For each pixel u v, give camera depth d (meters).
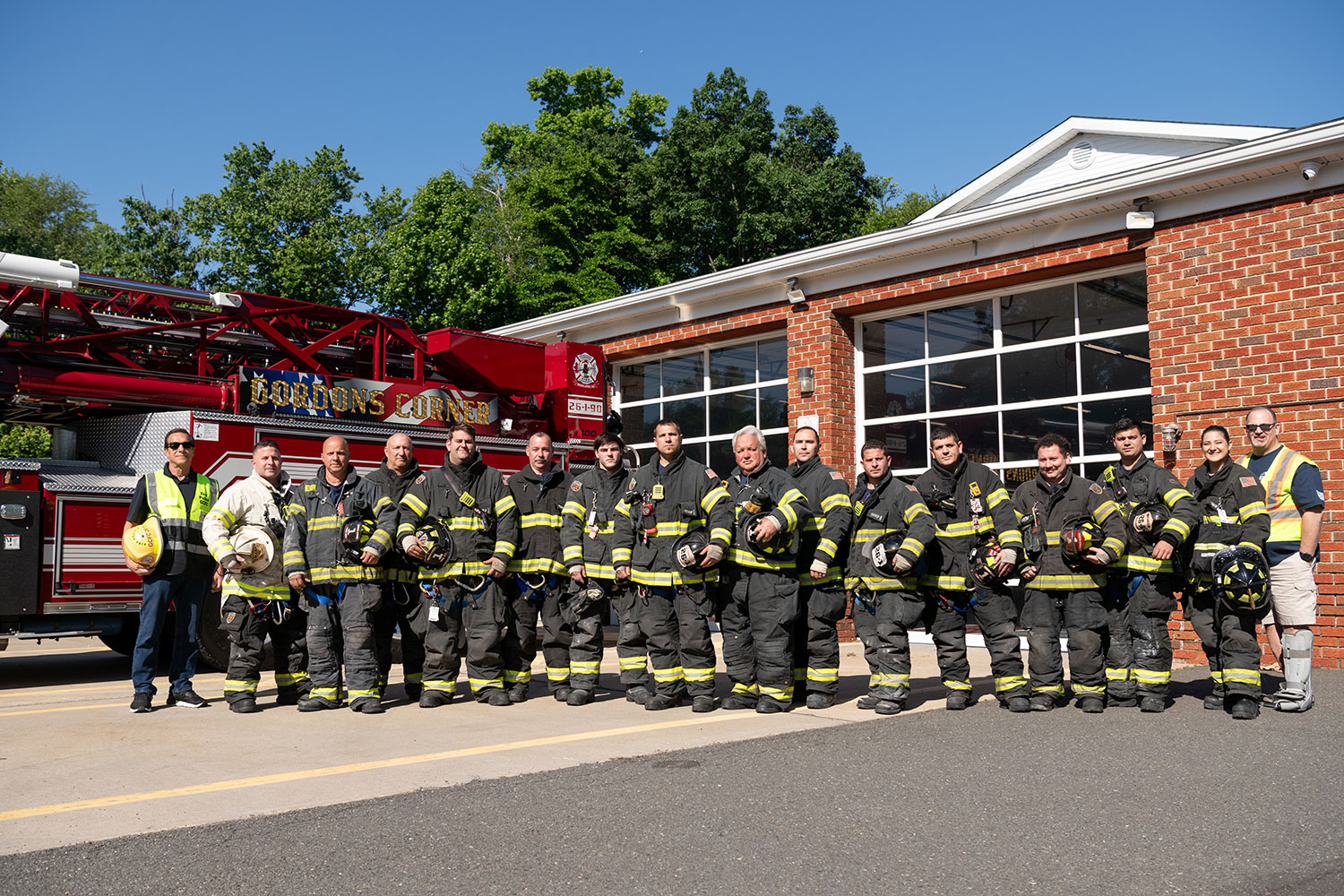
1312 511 5.92
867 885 3.04
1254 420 6.12
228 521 6.35
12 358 8.22
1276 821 3.66
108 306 9.21
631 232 35.94
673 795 4.09
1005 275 10.03
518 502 6.93
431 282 29.28
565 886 3.05
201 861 3.28
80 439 8.98
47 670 8.80
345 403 9.45
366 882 3.09
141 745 5.23
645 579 6.48
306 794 4.16
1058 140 14.69
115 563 7.60
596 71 42.25
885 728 5.58
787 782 4.29
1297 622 5.98
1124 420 6.18
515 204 35.41
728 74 41.00
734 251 36.31
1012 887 3.02
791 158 41.34
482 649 6.58
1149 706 6.01
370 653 6.35
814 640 6.50
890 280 10.93
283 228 33.44
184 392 8.57
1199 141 13.46
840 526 6.23
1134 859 3.25
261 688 7.65
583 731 5.63
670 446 6.43
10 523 7.14
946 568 6.30
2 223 52.91
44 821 3.76
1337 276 7.95
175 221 32.62
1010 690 6.22
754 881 3.09
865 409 11.57
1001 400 10.40
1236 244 8.50
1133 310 9.48
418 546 6.38
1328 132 7.74
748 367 12.78
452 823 3.69
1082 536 5.92
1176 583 6.18
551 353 11.42
